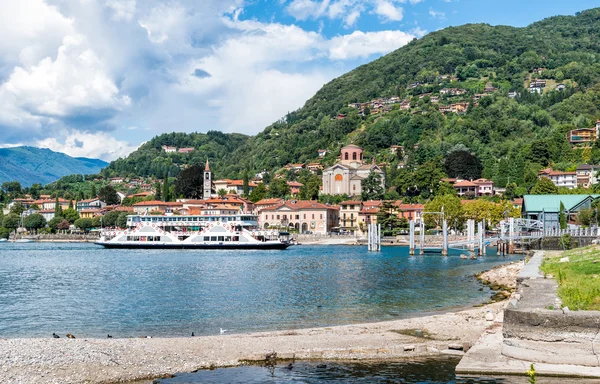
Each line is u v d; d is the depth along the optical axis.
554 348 33.25
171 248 189.75
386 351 38.94
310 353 38.59
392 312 58.62
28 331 51.75
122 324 54.44
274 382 33.19
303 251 179.12
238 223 190.25
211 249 187.75
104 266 123.75
